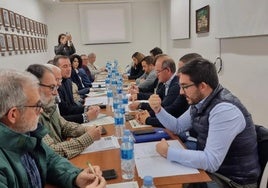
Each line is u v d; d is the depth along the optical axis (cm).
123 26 823
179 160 126
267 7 279
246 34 327
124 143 134
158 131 173
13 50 459
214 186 109
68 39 600
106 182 112
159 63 259
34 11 654
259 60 311
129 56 845
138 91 361
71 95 283
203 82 134
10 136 92
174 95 234
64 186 115
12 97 91
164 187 106
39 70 158
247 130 130
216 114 128
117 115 192
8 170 88
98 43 827
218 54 436
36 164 111
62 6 800
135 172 119
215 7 429
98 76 617
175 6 693
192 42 583
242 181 132
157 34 845
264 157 133
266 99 300
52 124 171
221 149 124
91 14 806
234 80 382
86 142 147
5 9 432
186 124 176
